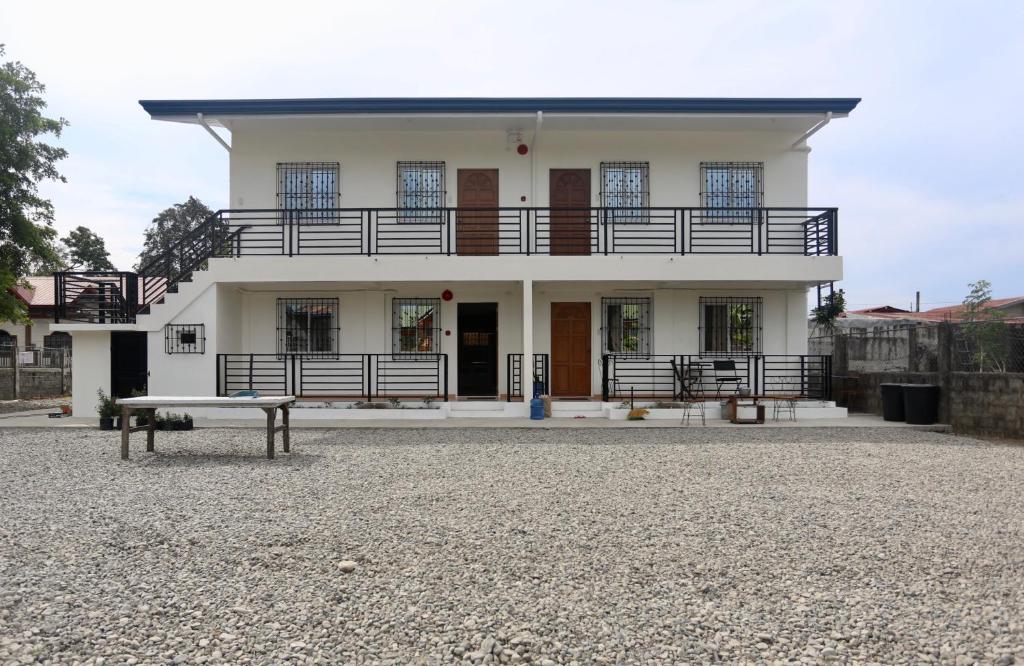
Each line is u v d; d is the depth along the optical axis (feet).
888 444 32.17
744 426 39.27
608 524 17.46
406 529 16.87
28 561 14.26
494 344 48.75
